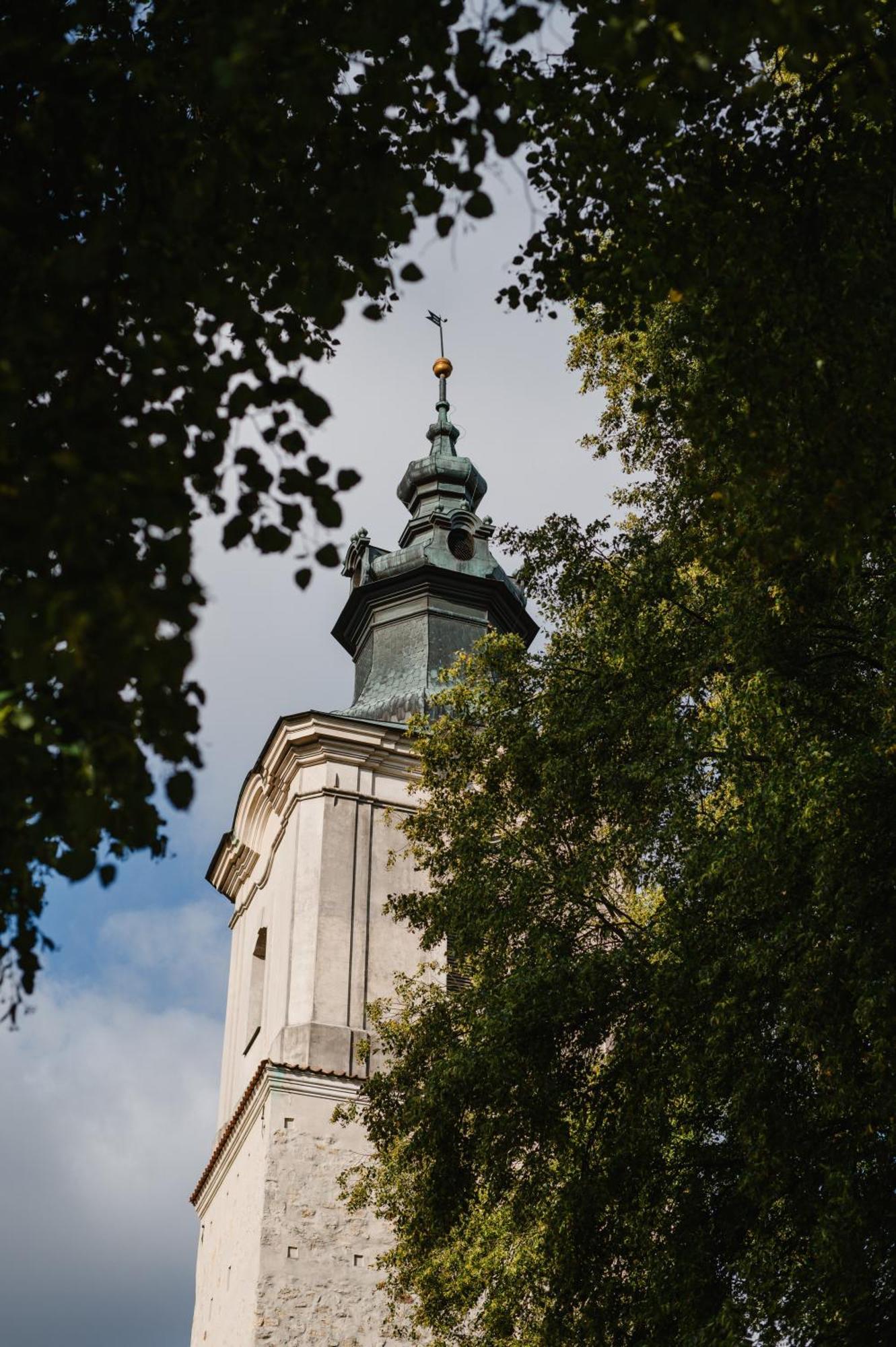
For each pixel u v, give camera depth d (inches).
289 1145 1075.9
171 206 311.9
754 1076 500.4
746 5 284.4
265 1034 1191.6
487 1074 605.9
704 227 390.9
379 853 1234.6
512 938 671.1
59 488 256.5
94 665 233.3
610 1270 582.9
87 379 279.0
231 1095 1299.2
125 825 247.1
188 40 331.3
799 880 506.3
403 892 1220.5
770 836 500.7
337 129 339.6
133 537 263.1
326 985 1152.8
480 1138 616.4
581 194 395.9
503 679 721.6
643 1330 550.0
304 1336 1011.3
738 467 410.6
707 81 297.6
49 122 320.2
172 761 248.8
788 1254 500.4
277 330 335.6
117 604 233.5
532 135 397.7
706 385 407.5
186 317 311.7
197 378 301.1
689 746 576.1
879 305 398.0
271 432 302.2
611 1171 569.0
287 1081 1096.8
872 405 390.9
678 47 287.4
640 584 621.0
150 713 247.8
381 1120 710.5
